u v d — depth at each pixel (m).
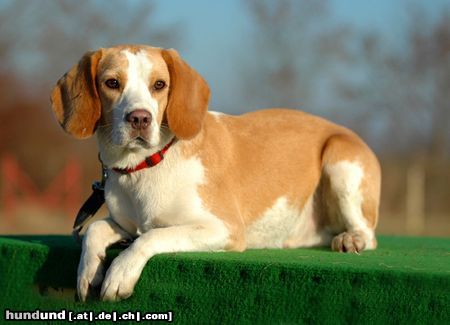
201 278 5.43
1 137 29.75
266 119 7.50
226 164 6.78
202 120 6.41
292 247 7.44
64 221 23.22
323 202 7.52
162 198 6.28
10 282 6.25
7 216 23.91
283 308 5.23
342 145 7.46
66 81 6.42
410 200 24.81
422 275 4.93
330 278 5.12
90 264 5.76
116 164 6.30
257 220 7.04
